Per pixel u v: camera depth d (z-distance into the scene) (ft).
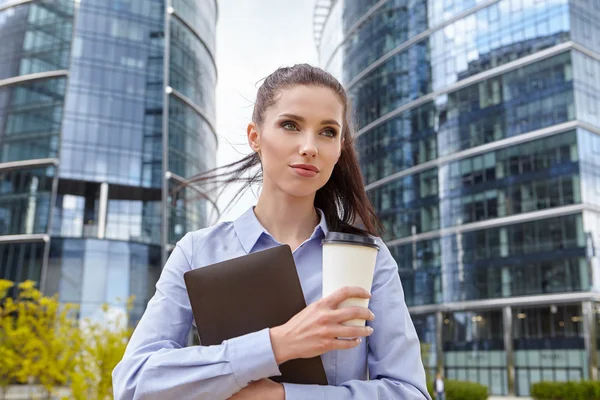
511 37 124.47
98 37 149.18
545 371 105.09
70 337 38.65
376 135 149.28
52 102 143.54
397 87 145.48
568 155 110.93
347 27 172.45
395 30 149.59
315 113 4.28
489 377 111.86
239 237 4.66
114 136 145.07
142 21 154.61
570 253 106.73
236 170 5.54
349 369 4.27
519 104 120.06
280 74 4.51
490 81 125.90
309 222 4.83
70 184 140.15
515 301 111.24
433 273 126.31
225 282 3.99
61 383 40.68
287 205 4.72
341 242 3.53
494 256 116.67
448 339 120.16
